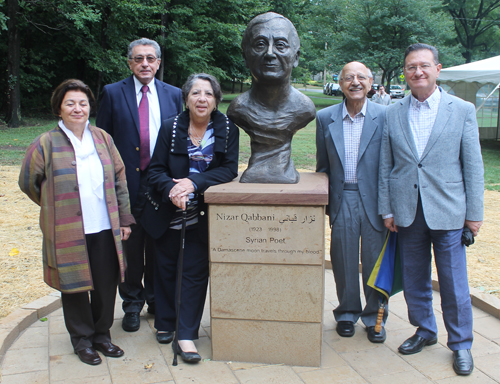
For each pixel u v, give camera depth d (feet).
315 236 8.75
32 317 11.01
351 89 9.77
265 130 9.60
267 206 8.79
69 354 9.64
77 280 8.75
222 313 9.30
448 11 104.01
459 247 9.10
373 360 9.47
